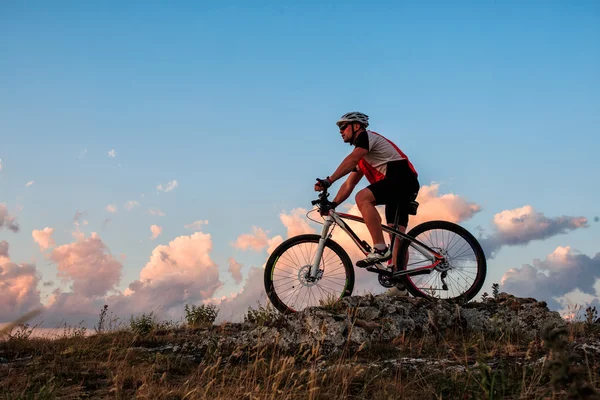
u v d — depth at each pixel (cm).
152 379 446
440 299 583
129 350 534
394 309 560
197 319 705
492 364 425
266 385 406
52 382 443
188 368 492
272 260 584
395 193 564
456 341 533
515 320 561
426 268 566
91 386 440
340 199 605
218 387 425
